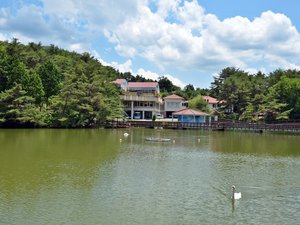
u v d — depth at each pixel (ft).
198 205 82.94
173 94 508.53
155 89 481.46
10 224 68.90
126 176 110.63
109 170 119.14
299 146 212.02
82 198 86.07
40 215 74.08
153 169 123.44
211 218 74.74
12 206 79.10
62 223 70.18
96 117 304.71
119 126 337.11
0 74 289.33
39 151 156.97
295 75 433.89
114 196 88.38
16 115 271.08
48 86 325.21
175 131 319.47
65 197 86.53
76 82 301.43
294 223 72.54
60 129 286.25
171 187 98.43
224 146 203.72
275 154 173.68
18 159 134.92
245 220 73.87
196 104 436.76
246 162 146.00
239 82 404.36
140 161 139.85
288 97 364.79
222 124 344.49
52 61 366.84
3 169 115.85
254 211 79.41
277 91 369.91
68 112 295.69
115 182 102.47
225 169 127.95
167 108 462.60
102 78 336.29
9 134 228.84
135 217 74.38
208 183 104.37
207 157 157.38
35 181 101.14
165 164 134.62
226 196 90.84
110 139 220.84
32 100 281.95
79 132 264.72
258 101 372.99
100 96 304.91
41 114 282.36
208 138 253.85
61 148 169.48
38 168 118.93
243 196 91.15
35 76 299.79
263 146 208.54
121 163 133.49
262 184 104.99
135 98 423.23
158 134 277.23
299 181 110.01
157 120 399.65
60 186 96.43
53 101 298.56
